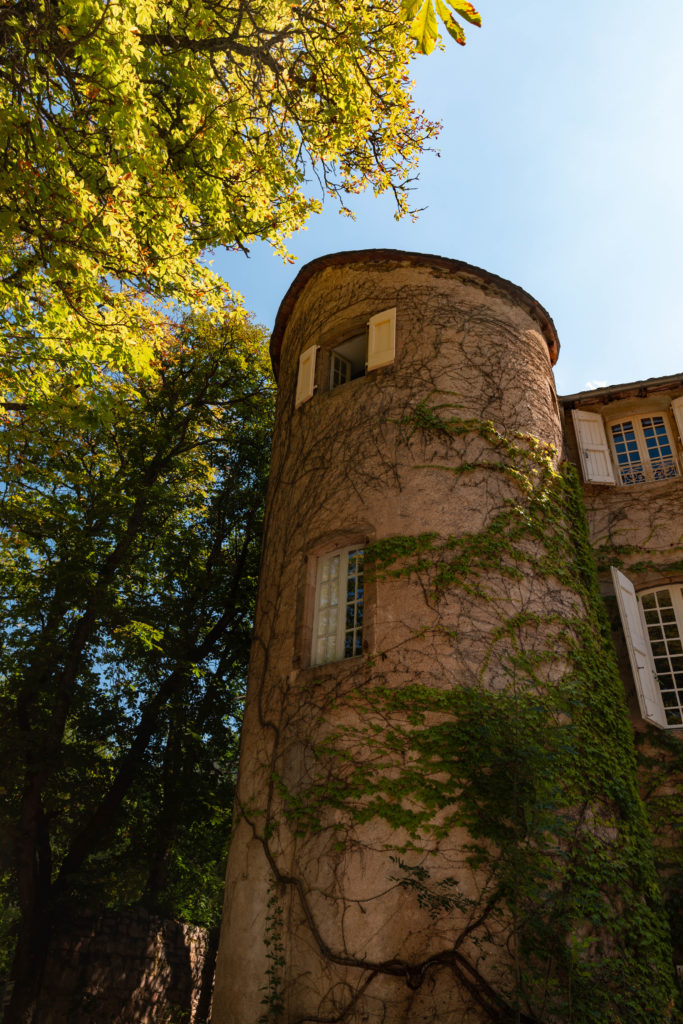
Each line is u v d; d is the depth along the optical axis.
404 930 7.25
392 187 10.91
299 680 9.14
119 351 8.04
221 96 9.51
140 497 16.75
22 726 13.98
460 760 7.83
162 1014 15.20
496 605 8.79
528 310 11.65
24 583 14.92
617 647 10.81
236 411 19.81
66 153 7.37
